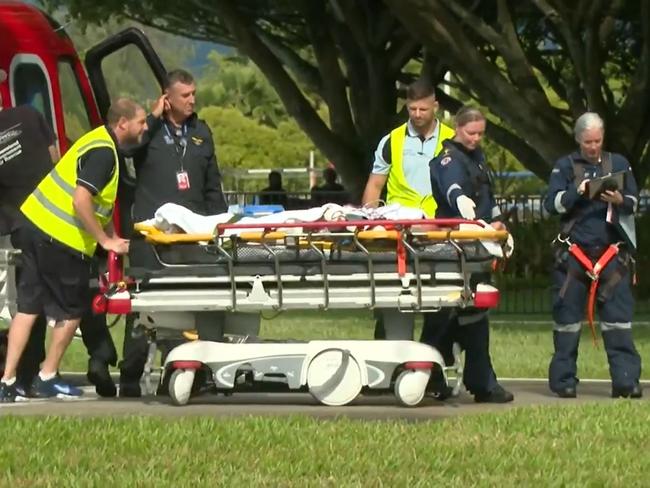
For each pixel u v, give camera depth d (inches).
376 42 3708.2
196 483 979.3
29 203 1451.8
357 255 1355.8
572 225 1492.4
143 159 1470.2
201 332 1406.3
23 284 1453.0
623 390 1494.8
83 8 3791.8
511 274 3651.6
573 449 1107.9
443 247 1354.6
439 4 2906.0
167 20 4033.0
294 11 3885.3
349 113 3848.4
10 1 2038.6
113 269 1398.9
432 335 1449.3
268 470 1024.2
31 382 1512.1
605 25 3159.5
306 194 3954.2
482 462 1051.3
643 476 1010.7
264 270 1363.2
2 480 992.2
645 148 3508.9
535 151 3595.0
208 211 1499.8
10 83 1994.3
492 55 3518.7
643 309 3078.2
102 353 1519.4
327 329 2337.6
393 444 1120.2
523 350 2108.8
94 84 1760.6
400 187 1461.6
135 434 1152.8
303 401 1427.2
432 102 1449.3
